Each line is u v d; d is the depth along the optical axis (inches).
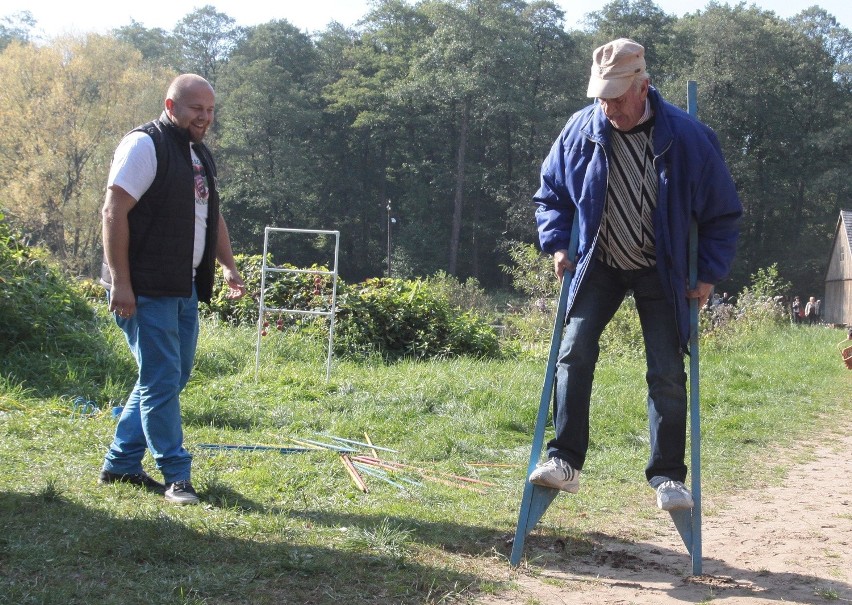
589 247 157.4
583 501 215.6
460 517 187.9
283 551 148.1
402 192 3051.2
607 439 308.8
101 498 174.7
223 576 135.3
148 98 2096.5
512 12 2694.4
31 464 199.3
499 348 561.3
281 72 2957.7
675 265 154.6
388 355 509.0
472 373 406.9
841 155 2783.0
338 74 3336.6
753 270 2765.7
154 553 142.5
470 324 555.8
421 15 3080.7
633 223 156.7
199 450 237.6
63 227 2073.1
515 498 212.8
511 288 2792.8
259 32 3287.4
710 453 292.8
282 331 481.1
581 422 160.9
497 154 2923.2
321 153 3058.6
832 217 2733.8
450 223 2898.6
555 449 161.9
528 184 2711.6
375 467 239.3
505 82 2650.1
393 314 525.3
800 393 438.9
